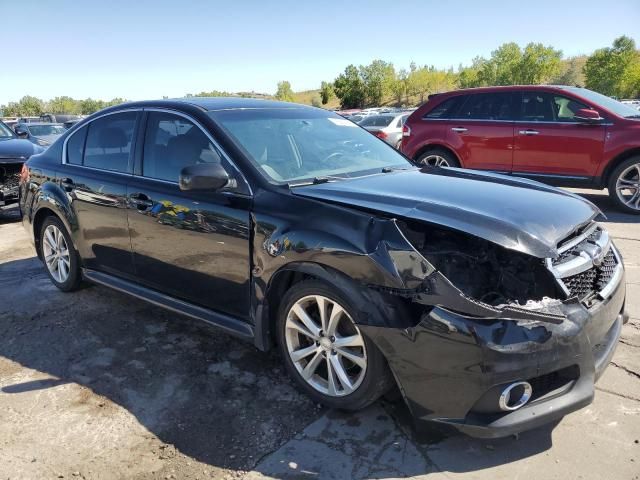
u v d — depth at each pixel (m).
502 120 8.23
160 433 2.84
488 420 2.42
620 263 3.09
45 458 2.66
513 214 2.74
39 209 4.80
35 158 5.00
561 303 2.49
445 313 2.42
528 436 2.73
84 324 4.21
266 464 2.58
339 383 2.91
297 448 2.69
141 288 4.00
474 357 2.36
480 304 2.39
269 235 2.99
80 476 2.53
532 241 2.53
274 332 3.24
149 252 3.76
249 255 3.13
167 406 3.08
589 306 2.60
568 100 7.79
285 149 3.61
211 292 3.44
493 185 3.33
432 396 2.50
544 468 2.49
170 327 4.13
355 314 2.63
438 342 2.43
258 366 3.50
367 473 2.50
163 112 3.86
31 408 3.09
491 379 2.36
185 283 3.59
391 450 2.65
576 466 2.50
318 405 3.04
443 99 8.84
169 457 2.65
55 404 3.12
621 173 7.46
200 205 3.35
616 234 6.42
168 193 3.58
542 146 7.89
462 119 8.61
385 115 16.03
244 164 3.28
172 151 3.70
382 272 2.54
